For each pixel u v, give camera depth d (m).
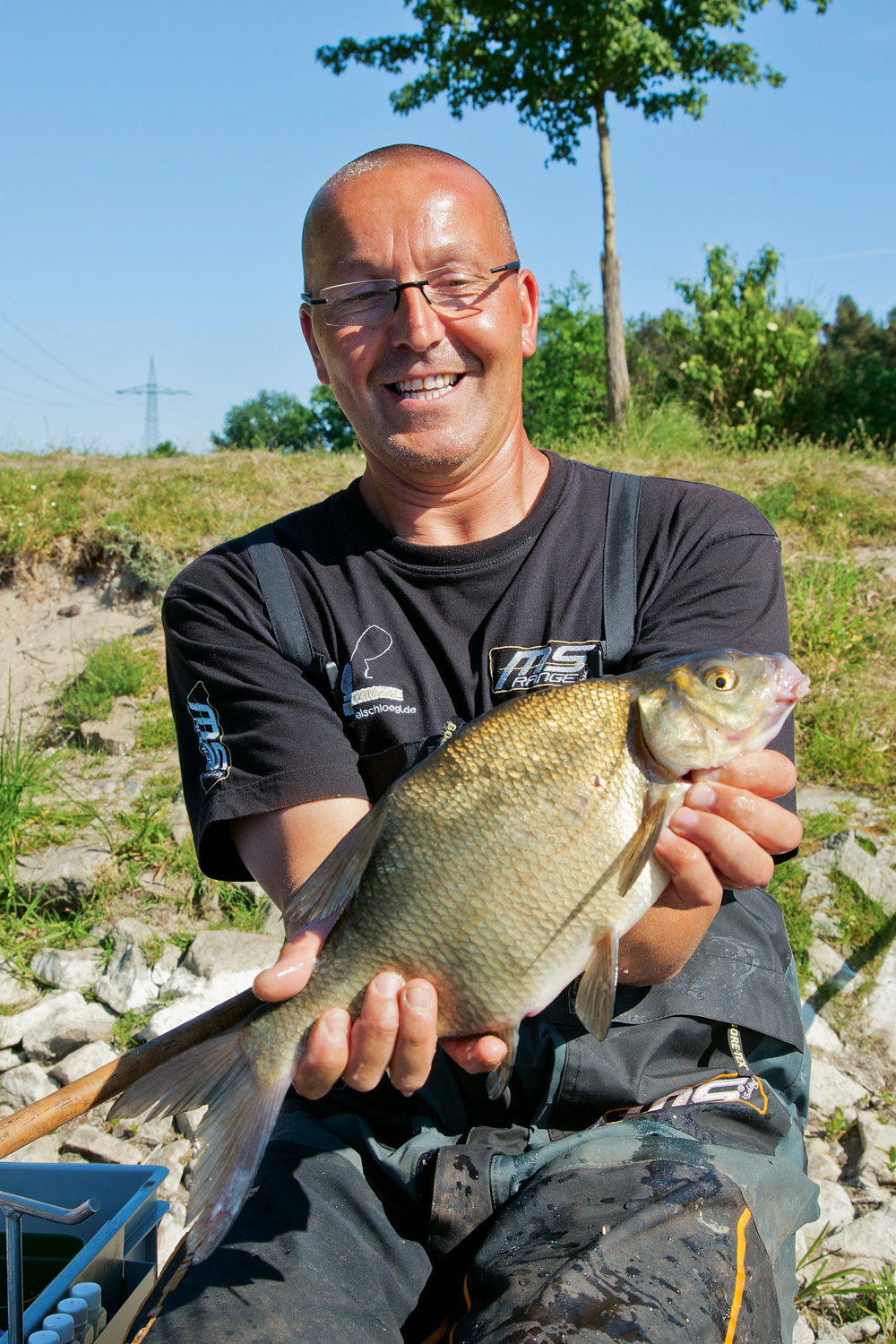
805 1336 2.75
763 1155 1.80
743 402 11.64
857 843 4.11
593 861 1.62
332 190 2.27
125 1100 1.59
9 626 6.71
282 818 2.05
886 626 5.65
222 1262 1.68
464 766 1.64
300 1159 1.92
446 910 1.61
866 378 12.59
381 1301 1.72
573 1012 1.93
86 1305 2.02
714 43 11.76
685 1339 1.42
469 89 11.98
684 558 2.20
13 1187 2.48
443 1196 1.83
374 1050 1.57
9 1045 3.81
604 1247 1.54
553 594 2.20
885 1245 2.91
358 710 2.20
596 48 11.05
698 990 2.01
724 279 12.71
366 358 2.20
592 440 10.46
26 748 5.59
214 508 7.30
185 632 2.30
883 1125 3.25
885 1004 3.55
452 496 2.25
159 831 4.57
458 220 2.21
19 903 4.35
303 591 2.28
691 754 1.63
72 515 7.13
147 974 3.92
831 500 7.18
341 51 12.27
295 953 1.60
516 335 2.29
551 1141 1.94
